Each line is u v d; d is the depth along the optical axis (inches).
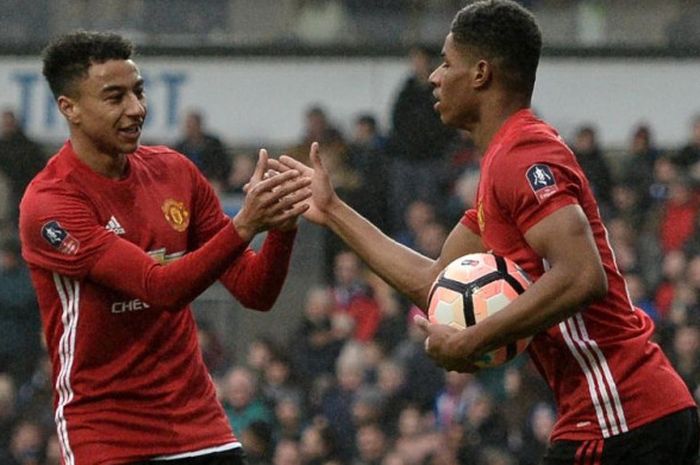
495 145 688.4
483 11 699.4
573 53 2336.4
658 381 681.0
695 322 1604.3
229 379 1530.5
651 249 1815.9
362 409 1531.7
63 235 715.4
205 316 1782.7
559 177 663.8
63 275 722.8
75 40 726.5
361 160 1919.3
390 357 1643.7
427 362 1574.8
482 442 1471.5
